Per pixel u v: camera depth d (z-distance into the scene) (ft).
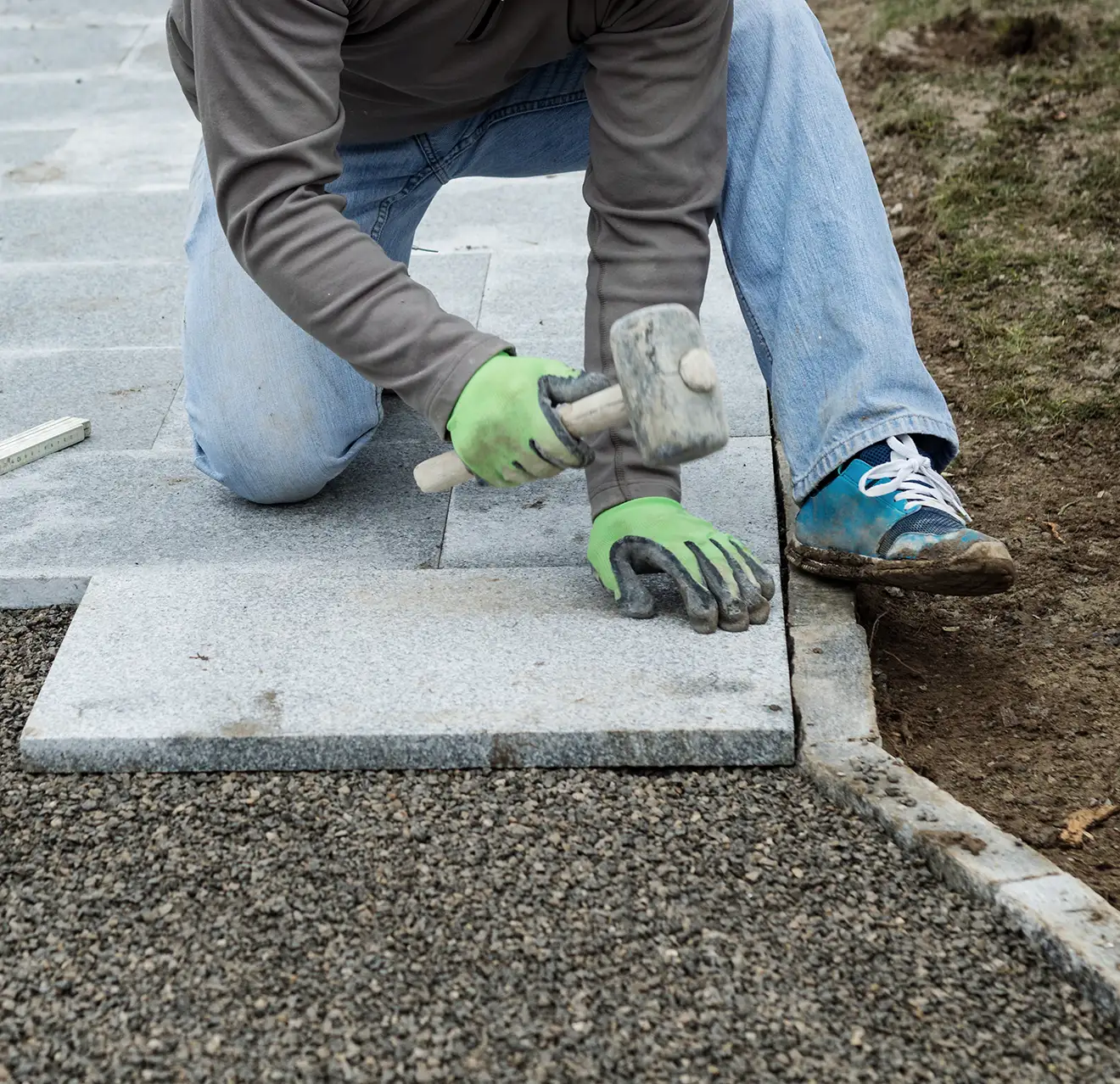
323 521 7.97
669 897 5.43
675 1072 4.68
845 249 6.70
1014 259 11.11
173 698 6.26
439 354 5.66
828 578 7.07
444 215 12.68
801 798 5.92
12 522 8.07
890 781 5.86
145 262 11.94
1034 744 6.35
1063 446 8.79
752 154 6.87
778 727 5.97
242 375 7.59
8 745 6.41
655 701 6.11
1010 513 8.16
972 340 10.14
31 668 7.02
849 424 6.65
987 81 14.35
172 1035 4.88
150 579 7.20
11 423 9.28
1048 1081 4.65
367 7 5.86
